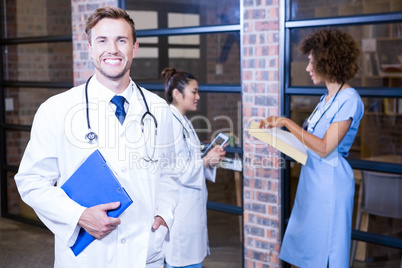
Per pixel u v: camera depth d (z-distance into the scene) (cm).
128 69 193
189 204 310
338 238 286
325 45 289
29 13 559
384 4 398
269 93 358
